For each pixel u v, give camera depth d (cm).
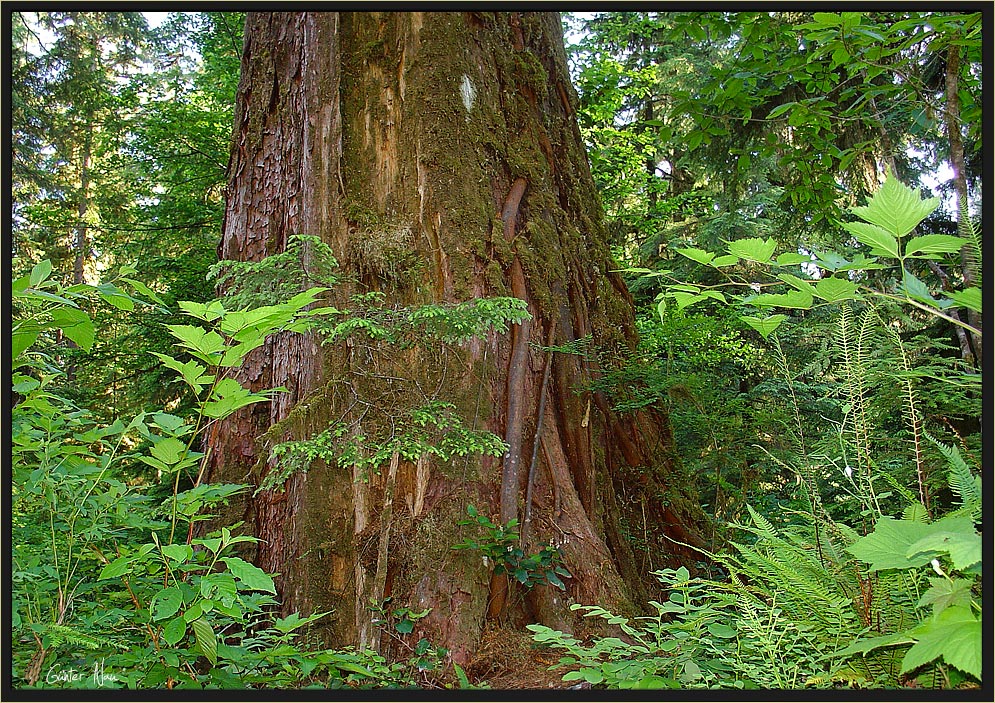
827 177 544
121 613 206
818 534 185
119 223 988
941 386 189
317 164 420
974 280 121
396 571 366
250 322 182
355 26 445
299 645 261
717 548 479
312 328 319
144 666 200
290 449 326
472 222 427
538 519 407
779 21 445
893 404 189
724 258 132
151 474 491
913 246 112
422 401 371
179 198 941
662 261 1028
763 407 443
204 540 186
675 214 1220
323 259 329
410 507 378
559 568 383
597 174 1127
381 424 365
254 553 398
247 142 473
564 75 578
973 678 143
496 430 407
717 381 536
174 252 942
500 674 338
